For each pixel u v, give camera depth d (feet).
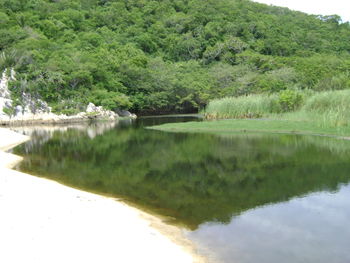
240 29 384.27
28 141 94.07
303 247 26.45
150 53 346.13
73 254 22.61
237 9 444.14
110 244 24.88
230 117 140.97
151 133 111.14
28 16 281.74
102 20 355.56
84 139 98.37
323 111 111.04
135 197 40.27
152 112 248.11
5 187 37.78
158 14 412.77
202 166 57.88
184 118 191.31
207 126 118.83
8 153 69.31
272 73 253.44
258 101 140.26
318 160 59.62
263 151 70.28
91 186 45.27
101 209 33.14
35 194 35.91
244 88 232.12
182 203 37.83
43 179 46.19
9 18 266.98
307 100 126.00
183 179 49.06
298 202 37.29
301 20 456.45
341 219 32.09
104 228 27.91
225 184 45.80
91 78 213.87
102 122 181.27
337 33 425.69
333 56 315.37
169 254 24.36
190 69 299.99
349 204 36.24
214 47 345.92
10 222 27.09
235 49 343.05
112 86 228.84
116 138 99.91
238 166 56.95
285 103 135.23
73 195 37.63
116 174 52.65
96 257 22.54
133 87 239.71
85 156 69.21
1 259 21.08
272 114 134.82
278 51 357.82
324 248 26.23
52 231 26.00
